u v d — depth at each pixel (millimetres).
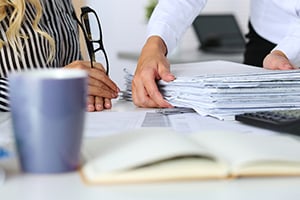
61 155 541
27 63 1415
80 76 541
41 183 518
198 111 981
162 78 1103
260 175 529
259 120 818
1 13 1385
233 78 948
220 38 2984
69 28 1584
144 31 3104
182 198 471
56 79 521
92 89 1106
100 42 1388
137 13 3100
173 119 920
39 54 1433
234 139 614
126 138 627
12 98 532
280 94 963
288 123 765
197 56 2645
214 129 810
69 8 1646
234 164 530
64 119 532
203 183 511
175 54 2713
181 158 542
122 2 3072
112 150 581
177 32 1400
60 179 529
